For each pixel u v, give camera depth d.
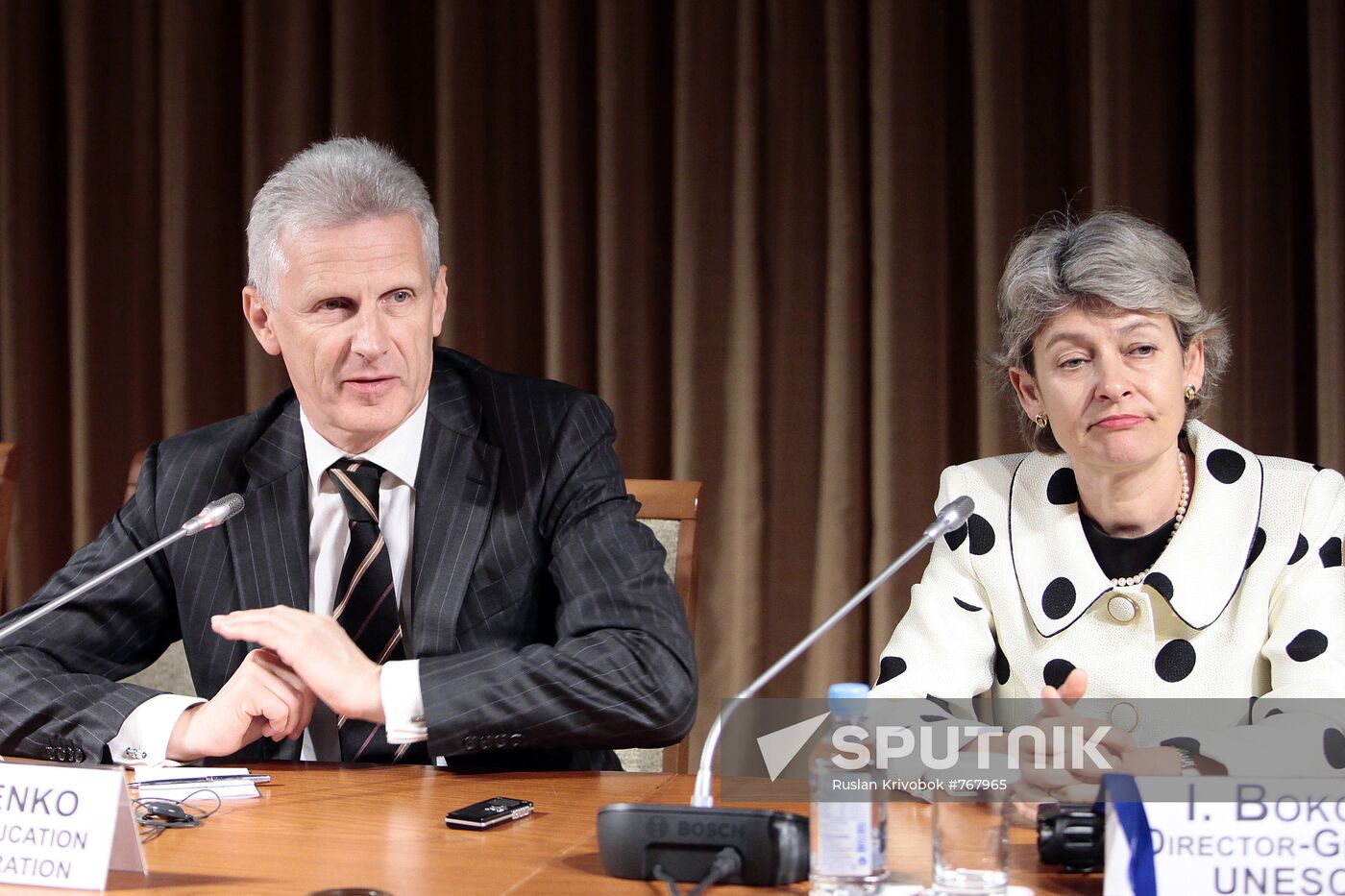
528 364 5.73
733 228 5.38
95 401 5.84
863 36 5.37
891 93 5.16
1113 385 2.88
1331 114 4.73
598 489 3.19
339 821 2.41
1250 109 4.86
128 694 2.83
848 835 2.02
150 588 3.25
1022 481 3.23
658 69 5.56
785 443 5.41
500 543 3.16
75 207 5.79
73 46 5.80
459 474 3.20
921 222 5.20
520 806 2.46
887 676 3.13
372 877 2.09
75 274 5.80
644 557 3.03
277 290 2.99
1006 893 2.02
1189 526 3.03
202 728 2.72
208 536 3.19
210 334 5.82
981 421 5.12
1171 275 2.90
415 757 3.07
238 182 5.89
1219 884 1.94
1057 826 2.14
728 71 5.38
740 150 5.33
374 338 2.96
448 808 2.51
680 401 5.38
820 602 5.32
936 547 3.28
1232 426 4.89
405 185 3.04
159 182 5.91
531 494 3.19
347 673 2.68
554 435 3.26
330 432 3.17
